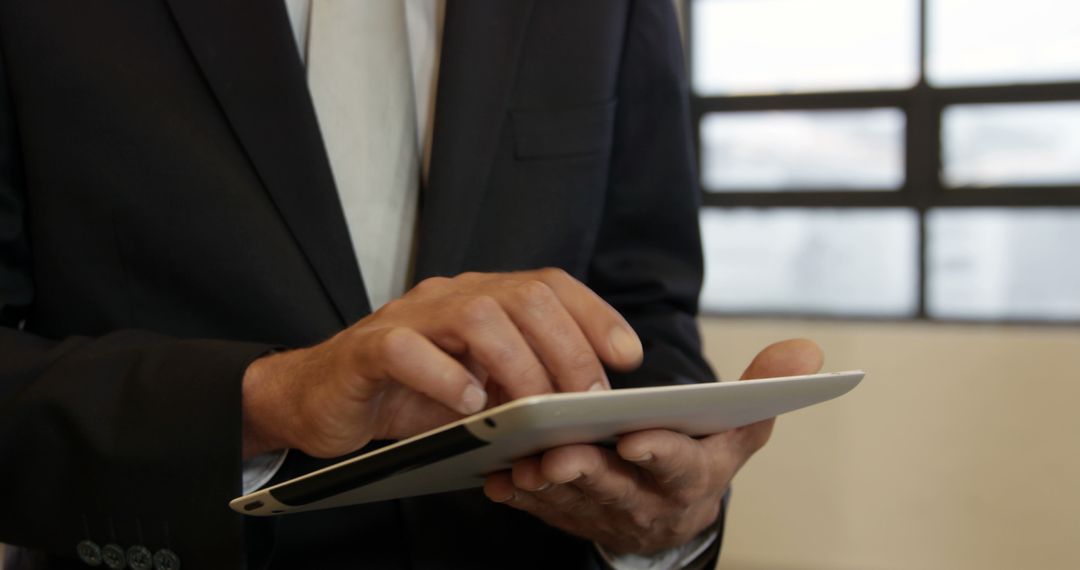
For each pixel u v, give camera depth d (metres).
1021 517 3.24
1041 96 3.38
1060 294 3.45
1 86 0.80
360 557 0.81
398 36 0.90
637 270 0.95
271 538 0.73
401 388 0.67
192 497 0.68
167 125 0.80
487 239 0.87
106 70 0.80
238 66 0.81
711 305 3.71
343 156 0.88
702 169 3.66
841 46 3.52
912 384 3.31
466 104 0.87
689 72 3.62
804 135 3.57
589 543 0.84
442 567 0.82
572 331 0.65
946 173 3.49
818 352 0.73
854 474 3.33
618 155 0.96
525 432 0.49
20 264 0.82
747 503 3.40
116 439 0.68
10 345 0.74
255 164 0.81
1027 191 3.43
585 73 0.91
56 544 0.72
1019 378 3.24
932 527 3.29
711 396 0.55
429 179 0.87
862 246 3.57
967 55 3.43
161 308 0.81
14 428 0.70
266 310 0.81
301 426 0.64
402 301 0.66
